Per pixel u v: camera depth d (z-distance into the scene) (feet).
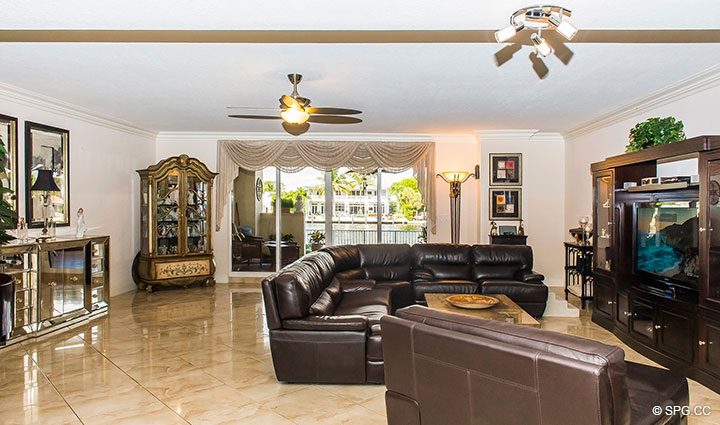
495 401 6.04
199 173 23.67
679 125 13.61
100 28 10.03
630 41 10.73
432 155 25.21
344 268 18.90
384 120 21.11
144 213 22.72
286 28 10.02
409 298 18.63
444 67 12.93
